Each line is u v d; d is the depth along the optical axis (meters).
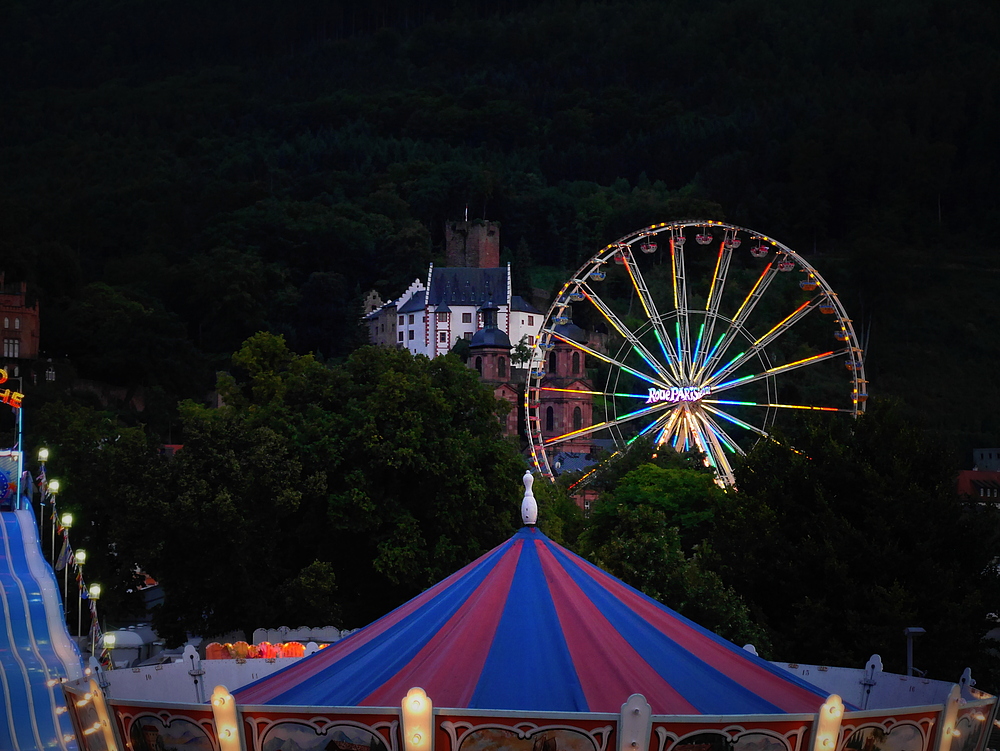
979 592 60.06
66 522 59.94
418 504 76.38
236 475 68.25
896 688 27.64
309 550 76.75
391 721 20.47
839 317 116.00
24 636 57.47
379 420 76.38
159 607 73.62
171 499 67.62
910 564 61.53
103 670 25.23
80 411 117.62
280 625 69.94
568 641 23.80
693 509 105.56
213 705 20.94
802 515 66.44
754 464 72.12
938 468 67.00
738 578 65.62
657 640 24.83
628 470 121.38
